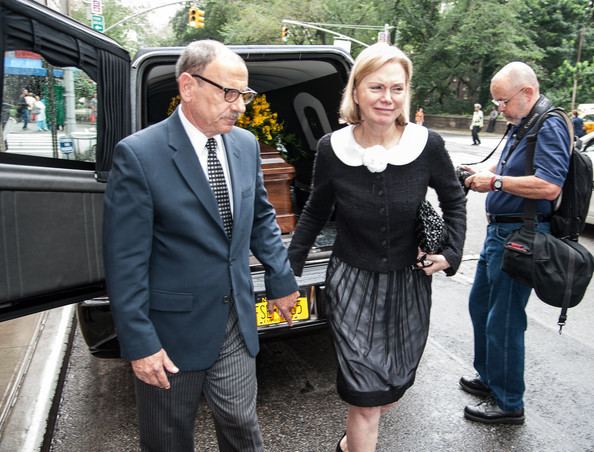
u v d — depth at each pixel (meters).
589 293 4.85
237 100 1.78
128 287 1.76
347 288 2.17
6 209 1.72
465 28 36.28
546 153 2.45
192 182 1.80
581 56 38.31
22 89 1.92
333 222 4.01
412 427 2.85
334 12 41.09
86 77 2.31
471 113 39.25
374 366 2.09
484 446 2.68
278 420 2.96
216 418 2.02
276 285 2.12
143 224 1.77
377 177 2.04
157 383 1.79
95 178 2.22
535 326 4.16
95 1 13.74
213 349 1.91
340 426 2.89
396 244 2.12
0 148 1.76
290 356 3.72
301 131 4.54
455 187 2.17
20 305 1.89
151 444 2.01
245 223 1.95
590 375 3.40
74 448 2.78
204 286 1.86
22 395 3.14
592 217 6.84
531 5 37.47
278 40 41.69
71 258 2.01
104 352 3.00
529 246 2.50
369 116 1.97
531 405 3.06
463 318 4.35
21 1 1.70
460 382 3.21
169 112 4.14
